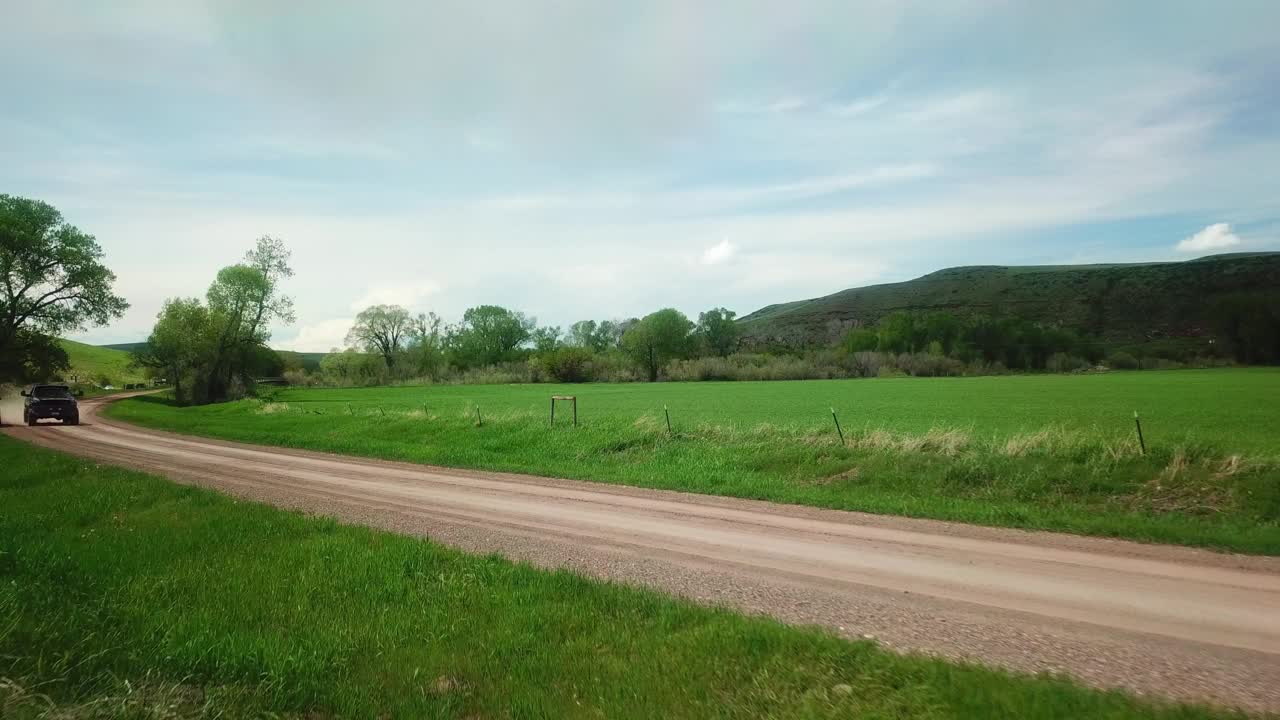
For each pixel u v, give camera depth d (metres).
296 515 11.82
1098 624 6.68
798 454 18.73
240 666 5.33
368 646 5.87
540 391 85.62
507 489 16.06
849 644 5.71
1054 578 8.32
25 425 39.53
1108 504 13.38
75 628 6.01
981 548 9.93
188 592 7.48
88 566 8.44
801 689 4.97
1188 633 6.39
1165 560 9.19
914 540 10.47
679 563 9.12
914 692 4.76
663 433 23.36
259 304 70.38
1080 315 188.88
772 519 12.23
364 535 10.13
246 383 76.06
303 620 6.52
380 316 123.44
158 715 4.43
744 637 5.86
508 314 143.75
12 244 58.16
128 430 36.38
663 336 120.75
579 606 6.86
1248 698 4.98
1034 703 4.53
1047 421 34.06
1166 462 14.62
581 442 23.62
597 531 11.23
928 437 18.64
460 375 118.94
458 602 7.02
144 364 72.38
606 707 4.73
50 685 4.87
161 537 10.16
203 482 17.17
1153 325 172.62
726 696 4.89
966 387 76.69
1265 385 67.38
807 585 8.07
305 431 33.66
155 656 5.47
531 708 4.74
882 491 15.52
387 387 106.12
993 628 6.58
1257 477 12.96
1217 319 133.25
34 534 10.65
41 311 62.12
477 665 5.50
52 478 17.47
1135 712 4.47
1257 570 8.65
